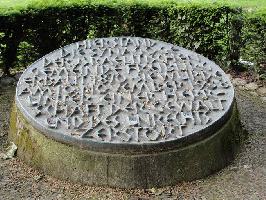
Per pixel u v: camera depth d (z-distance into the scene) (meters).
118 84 2.70
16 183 2.40
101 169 2.30
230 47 3.52
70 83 2.69
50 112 2.47
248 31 3.41
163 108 2.53
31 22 3.40
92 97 2.59
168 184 2.35
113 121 2.42
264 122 2.99
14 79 3.40
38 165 2.44
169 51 3.04
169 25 3.60
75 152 2.31
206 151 2.41
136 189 2.32
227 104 2.59
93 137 2.31
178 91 2.66
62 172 2.37
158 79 2.75
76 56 2.95
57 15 3.46
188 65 2.90
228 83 2.76
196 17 3.52
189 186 2.37
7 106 3.08
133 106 2.53
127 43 3.10
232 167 2.54
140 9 3.56
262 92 3.35
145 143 2.28
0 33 3.34
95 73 2.78
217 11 3.47
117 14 3.57
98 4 3.52
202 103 2.58
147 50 3.03
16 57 3.45
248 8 4.07
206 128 2.39
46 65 2.85
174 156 2.32
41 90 2.63
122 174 2.30
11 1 4.81
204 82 2.75
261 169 2.54
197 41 3.58
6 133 2.79
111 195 2.29
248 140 2.79
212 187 2.39
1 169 2.49
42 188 2.36
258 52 3.41
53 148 2.36
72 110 2.49
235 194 2.37
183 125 2.41
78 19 3.52
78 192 2.32
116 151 2.28
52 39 3.52
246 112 3.10
